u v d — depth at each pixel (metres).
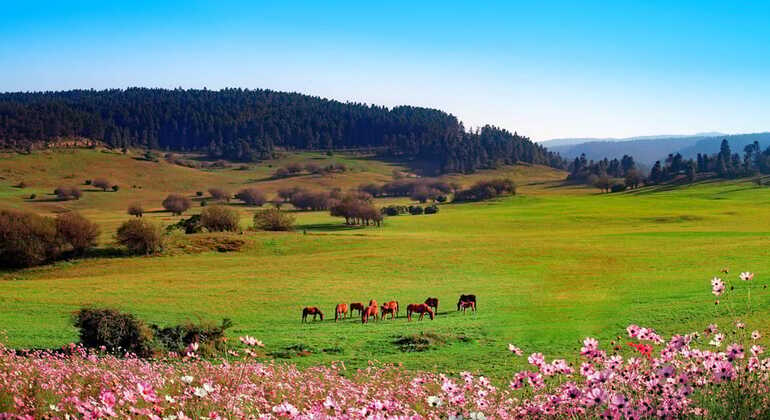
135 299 51.34
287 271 70.00
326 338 32.09
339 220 154.62
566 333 31.11
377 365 24.11
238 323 39.75
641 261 69.44
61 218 85.50
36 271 78.62
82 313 26.73
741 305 34.09
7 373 11.66
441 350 28.11
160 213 189.12
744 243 79.81
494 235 110.81
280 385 11.43
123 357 24.38
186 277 67.06
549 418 7.19
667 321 32.03
